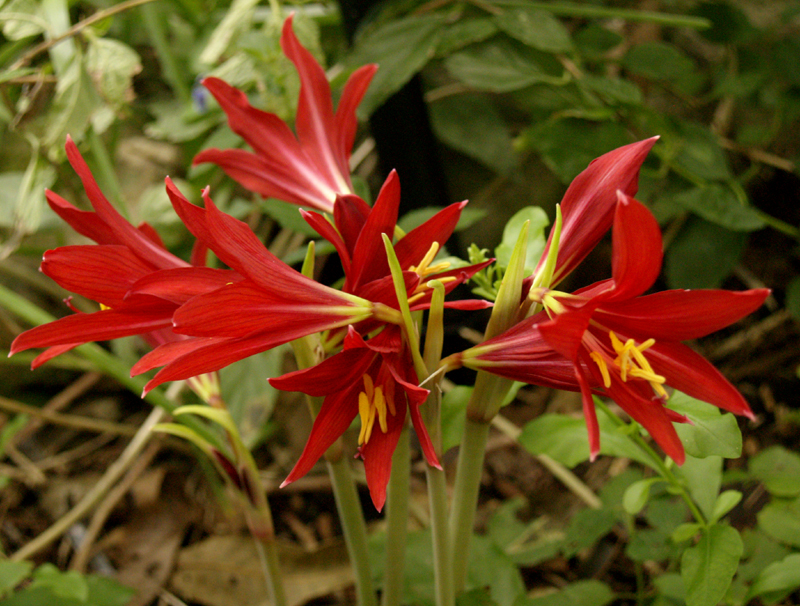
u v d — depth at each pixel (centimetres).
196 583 38
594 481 41
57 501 44
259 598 37
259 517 25
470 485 23
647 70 44
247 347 18
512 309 19
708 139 43
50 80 34
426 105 42
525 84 42
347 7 41
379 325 20
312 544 41
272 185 24
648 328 18
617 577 36
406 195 42
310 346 21
